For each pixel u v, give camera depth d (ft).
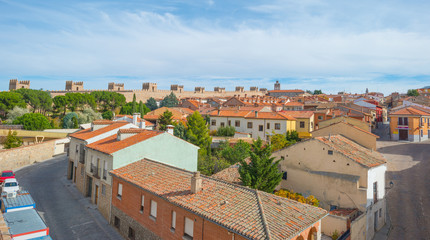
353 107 237.25
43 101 291.38
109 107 355.97
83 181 100.07
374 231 73.05
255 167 74.38
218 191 52.75
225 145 144.97
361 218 65.41
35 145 157.07
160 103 414.21
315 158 79.46
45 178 122.01
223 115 209.15
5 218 59.41
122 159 77.61
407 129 172.96
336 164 75.20
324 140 82.12
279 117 181.68
